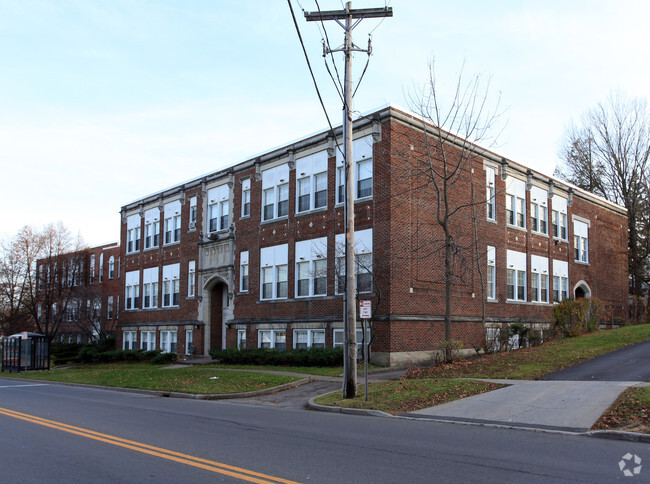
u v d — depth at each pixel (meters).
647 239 43.94
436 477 7.16
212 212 35.81
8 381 28.00
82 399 17.91
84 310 49.50
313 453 8.70
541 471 7.48
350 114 16.75
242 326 31.92
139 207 43.31
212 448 9.15
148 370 27.45
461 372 18.91
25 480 7.20
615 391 13.41
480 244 29.28
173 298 38.59
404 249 24.91
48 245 53.50
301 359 25.27
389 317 23.84
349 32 16.78
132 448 9.17
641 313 39.16
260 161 31.94
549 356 20.16
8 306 54.41
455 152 28.11
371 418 12.95
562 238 36.50
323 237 27.59
